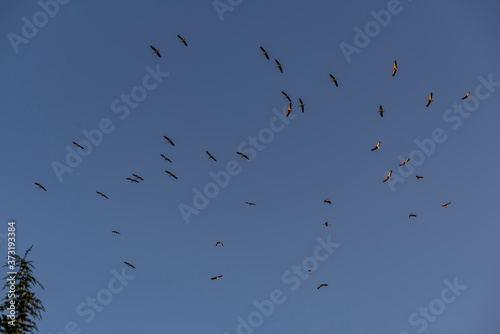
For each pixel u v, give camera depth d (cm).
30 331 1386
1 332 1302
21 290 1387
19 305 1389
